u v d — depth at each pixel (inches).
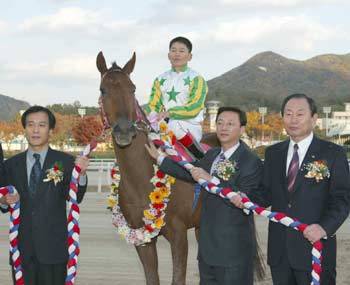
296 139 164.7
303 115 160.2
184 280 208.2
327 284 161.3
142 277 268.1
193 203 205.2
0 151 172.7
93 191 683.4
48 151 174.6
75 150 2082.9
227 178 165.9
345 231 409.4
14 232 168.7
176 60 238.4
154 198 198.1
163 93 241.8
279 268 164.7
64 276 172.4
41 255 165.9
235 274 163.8
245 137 2659.9
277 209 164.1
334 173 157.9
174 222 208.1
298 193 160.4
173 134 221.0
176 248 208.4
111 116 198.7
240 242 165.0
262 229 411.8
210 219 167.6
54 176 167.3
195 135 237.0
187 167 173.6
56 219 169.6
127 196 204.8
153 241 203.3
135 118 203.2
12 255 169.6
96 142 182.7
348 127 2311.8
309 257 159.2
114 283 255.8
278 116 3009.4
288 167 164.4
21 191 169.5
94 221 442.0
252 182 166.7
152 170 204.7
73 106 3954.2
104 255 317.7
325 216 154.6
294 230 161.0
